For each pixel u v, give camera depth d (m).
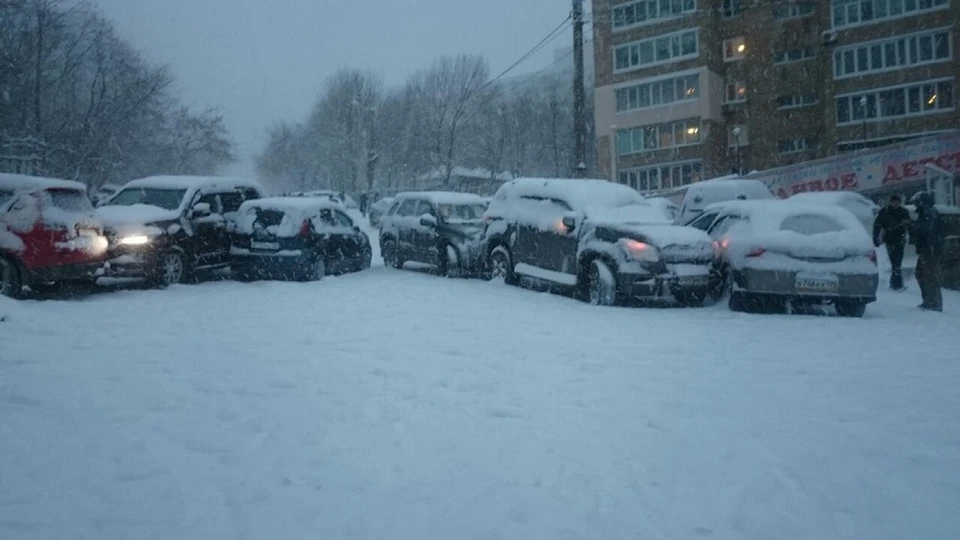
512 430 5.25
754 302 11.27
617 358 7.68
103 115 32.12
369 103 58.94
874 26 39.81
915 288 14.12
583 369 7.16
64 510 3.89
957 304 12.78
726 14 46.78
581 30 21.30
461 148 56.06
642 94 47.88
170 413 5.56
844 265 10.53
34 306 10.80
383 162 59.22
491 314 10.61
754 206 11.38
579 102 21.30
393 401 5.93
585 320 10.16
